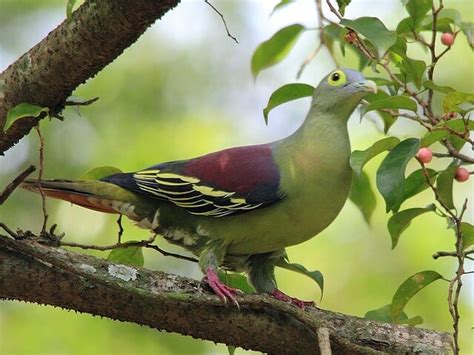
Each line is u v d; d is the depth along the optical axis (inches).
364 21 348.2
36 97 367.6
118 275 351.3
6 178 625.6
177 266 612.1
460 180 361.1
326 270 623.5
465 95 335.0
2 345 572.1
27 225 619.2
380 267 619.2
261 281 411.5
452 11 388.5
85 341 573.6
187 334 360.8
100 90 654.5
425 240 613.3
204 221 402.9
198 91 676.1
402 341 360.2
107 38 352.8
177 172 405.4
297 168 392.8
